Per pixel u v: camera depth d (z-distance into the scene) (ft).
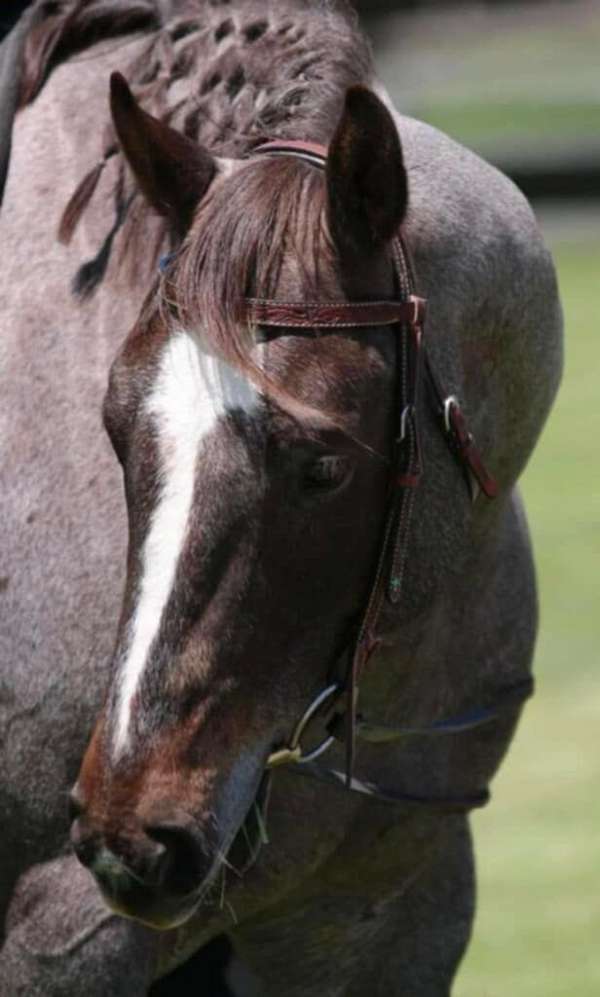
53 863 19.60
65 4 21.22
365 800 20.51
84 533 19.45
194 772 16.87
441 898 22.26
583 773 40.75
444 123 156.15
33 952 19.58
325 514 17.16
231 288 16.98
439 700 20.86
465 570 20.38
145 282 19.56
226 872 19.45
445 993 22.36
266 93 19.43
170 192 18.17
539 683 46.52
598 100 164.76
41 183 20.49
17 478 19.71
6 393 19.93
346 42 19.61
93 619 19.36
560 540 58.44
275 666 17.34
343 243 17.58
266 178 17.60
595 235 122.83
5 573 19.65
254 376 16.74
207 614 16.83
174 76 20.24
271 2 20.20
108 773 16.79
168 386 16.97
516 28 212.84
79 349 19.75
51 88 21.03
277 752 17.94
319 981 21.90
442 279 19.07
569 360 88.28
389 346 17.84
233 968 26.40
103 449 19.56
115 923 19.39
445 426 18.67
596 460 69.51
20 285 20.17
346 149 17.40
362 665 18.16
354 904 21.34
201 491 16.74
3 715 19.69
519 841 37.09
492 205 19.99
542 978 30.48
